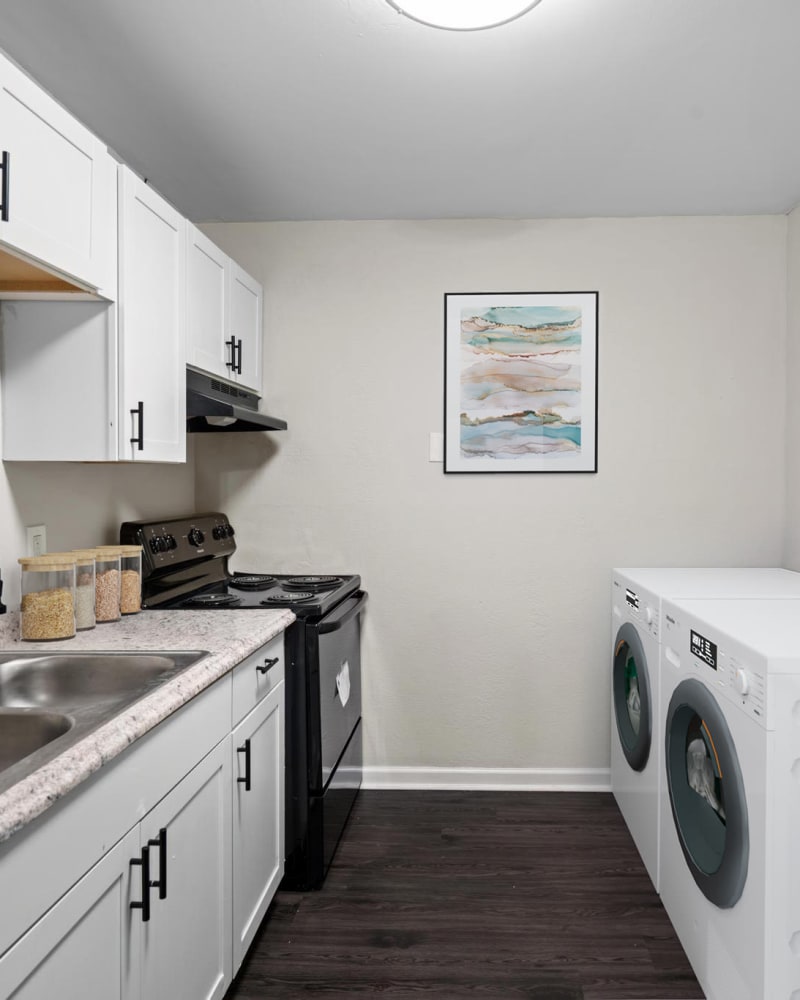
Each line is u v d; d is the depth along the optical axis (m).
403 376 3.10
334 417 3.12
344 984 1.86
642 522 3.06
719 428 3.04
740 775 1.56
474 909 2.19
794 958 1.43
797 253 2.91
